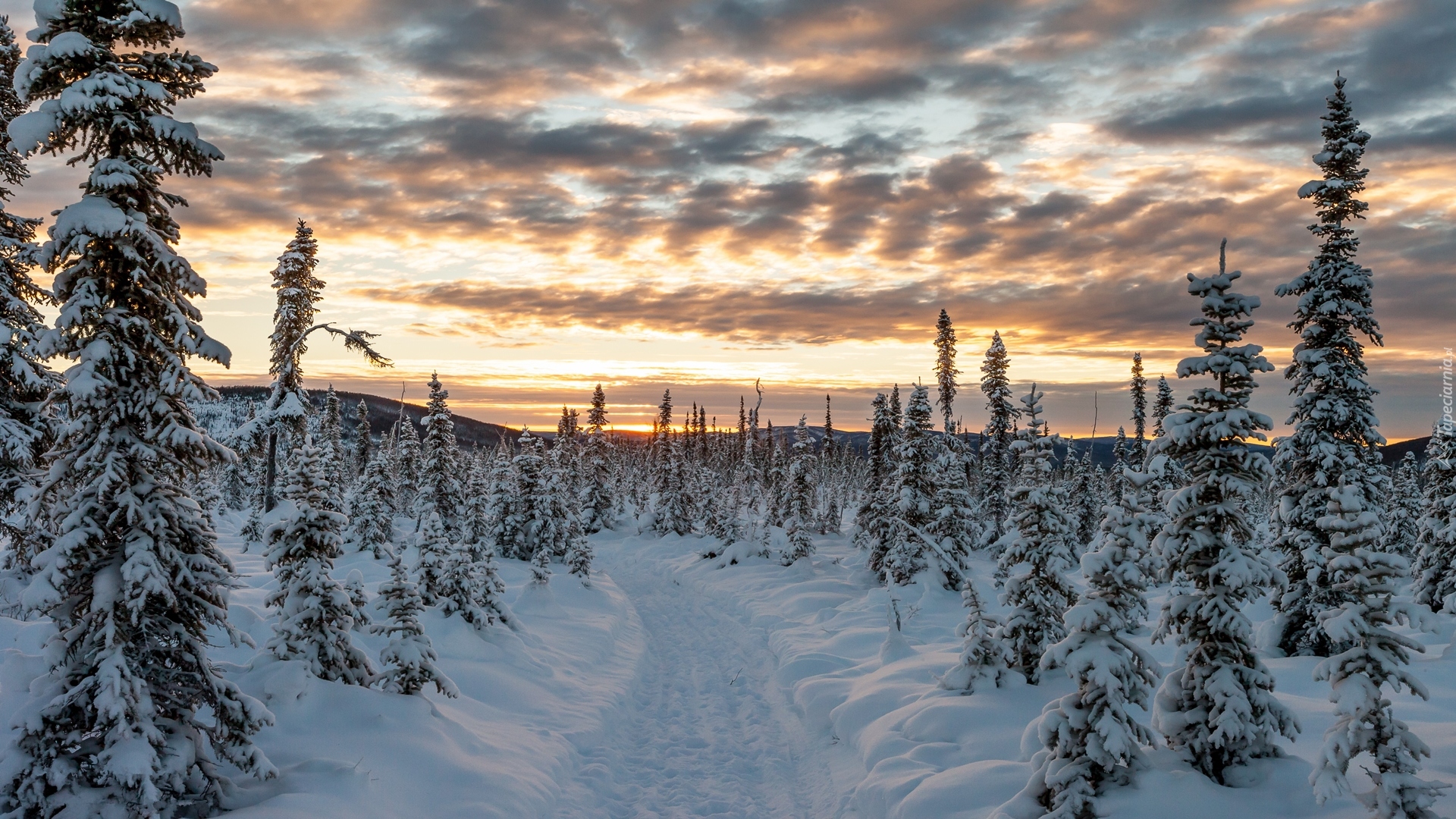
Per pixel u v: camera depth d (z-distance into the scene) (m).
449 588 18.03
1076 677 9.25
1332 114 20.11
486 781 10.78
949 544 30.00
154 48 9.52
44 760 8.10
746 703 17.73
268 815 8.40
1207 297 9.67
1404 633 20.59
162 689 9.05
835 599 29.48
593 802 12.03
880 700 14.52
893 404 51.59
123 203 9.20
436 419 39.62
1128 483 9.91
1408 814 7.01
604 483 63.66
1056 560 14.25
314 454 12.43
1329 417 19.30
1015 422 46.78
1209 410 9.91
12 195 16.86
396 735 11.19
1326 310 19.36
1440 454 24.14
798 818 11.67
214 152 9.50
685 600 34.44
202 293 9.62
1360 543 8.08
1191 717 9.02
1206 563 9.45
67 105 8.32
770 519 48.00
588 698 16.55
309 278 35.72
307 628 12.00
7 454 15.41
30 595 8.23
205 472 10.01
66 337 8.77
